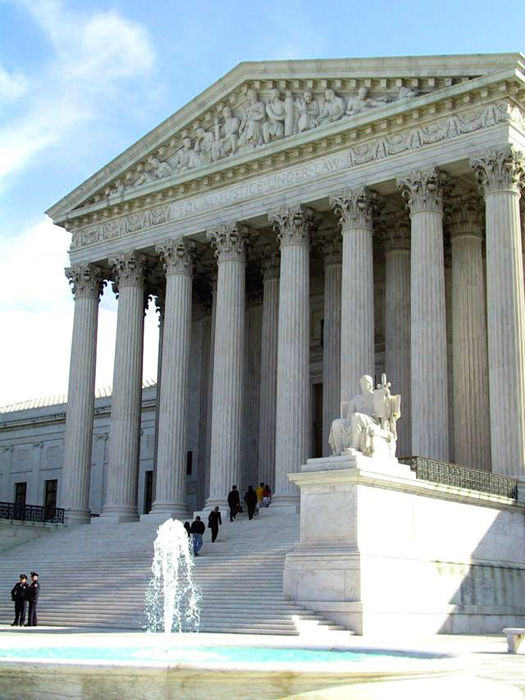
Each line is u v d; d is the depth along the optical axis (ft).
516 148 152.35
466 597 120.98
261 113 184.65
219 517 151.94
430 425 152.15
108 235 208.23
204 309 230.27
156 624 115.34
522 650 91.50
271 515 165.99
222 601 115.96
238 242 186.60
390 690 48.14
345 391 162.09
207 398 222.89
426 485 116.67
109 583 136.05
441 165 158.30
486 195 152.76
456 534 122.83
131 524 182.70
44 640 78.13
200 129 194.80
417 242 158.61
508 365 145.28
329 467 109.50
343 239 169.07
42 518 194.08
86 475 203.00
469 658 57.16
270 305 200.34
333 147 172.45
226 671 47.62
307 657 64.08
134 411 198.90
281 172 180.45
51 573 149.79
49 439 307.58
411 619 109.19
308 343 174.50
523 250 165.99
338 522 107.55
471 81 153.38
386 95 168.35
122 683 48.26
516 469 142.10
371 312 165.48
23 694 49.73
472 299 169.89
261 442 196.65
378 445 113.80
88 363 208.13
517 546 136.26
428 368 153.99
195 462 222.89
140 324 203.10
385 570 106.93
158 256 204.85
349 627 102.27
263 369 199.11
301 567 108.37
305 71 177.06
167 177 196.34
